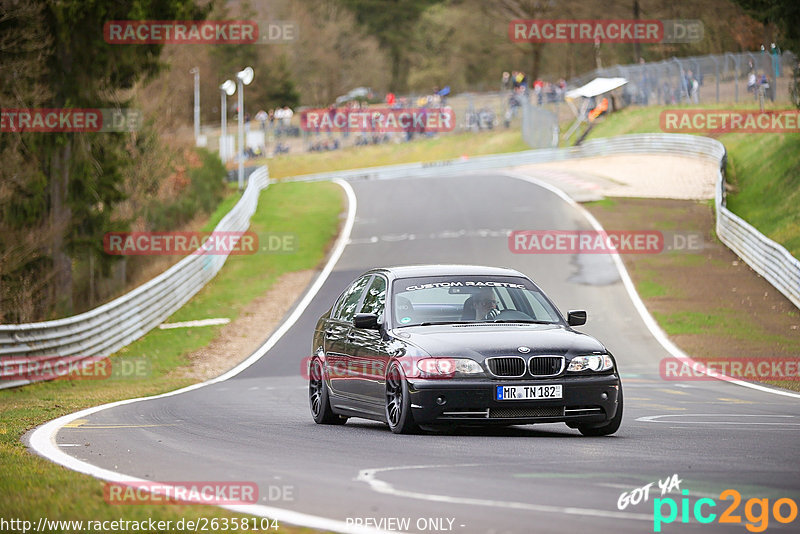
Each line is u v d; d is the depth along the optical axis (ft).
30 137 380.99
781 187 525.75
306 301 395.14
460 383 115.03
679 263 427.33
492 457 96.84
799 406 166.61
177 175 620.90
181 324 367.66
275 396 202.08
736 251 440.04
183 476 88.53
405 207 617.62
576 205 576.61
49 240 390.42
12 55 366.22
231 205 639.76
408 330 125.59
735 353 278.05
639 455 97.30
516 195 630.74
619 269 419.33
